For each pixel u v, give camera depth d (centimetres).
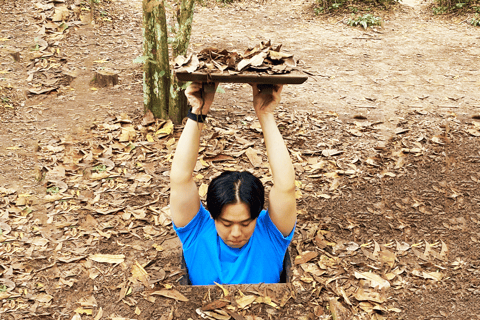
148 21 464
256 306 251
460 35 941
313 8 1104
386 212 368
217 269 260
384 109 586
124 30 834
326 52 830
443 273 295
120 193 384
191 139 223
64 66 596
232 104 574
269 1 1169
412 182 415
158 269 292
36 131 469
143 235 332
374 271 295
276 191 232
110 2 976
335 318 248
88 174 407
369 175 426
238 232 226
